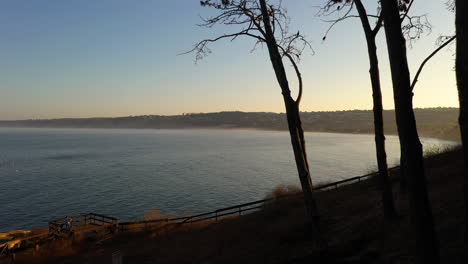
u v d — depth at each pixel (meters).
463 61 4.23
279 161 98.62
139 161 101.31
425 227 5.16
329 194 19.97
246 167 85.31
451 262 5.96
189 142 199.00
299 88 10.48
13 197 52.03
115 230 18.88
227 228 17.33
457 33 4.30
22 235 18.41
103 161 101.88
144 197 51.44
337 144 160.75
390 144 154.50
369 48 10.38
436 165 17.78
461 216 8.16
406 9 11.33
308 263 8.33
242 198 50.06
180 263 12.57
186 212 41.78
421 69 12.55
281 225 14.68
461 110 4.31
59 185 62.16
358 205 14.44
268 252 11.12
